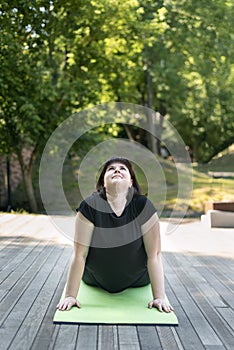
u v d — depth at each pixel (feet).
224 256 18.08
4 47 35.19
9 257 17.11
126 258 10.98
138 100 65.00
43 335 9.15
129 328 9.57
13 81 35.91
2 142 37.55
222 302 11.64
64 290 12.15
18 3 35.42
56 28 37.37
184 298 11.98
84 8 37.42
